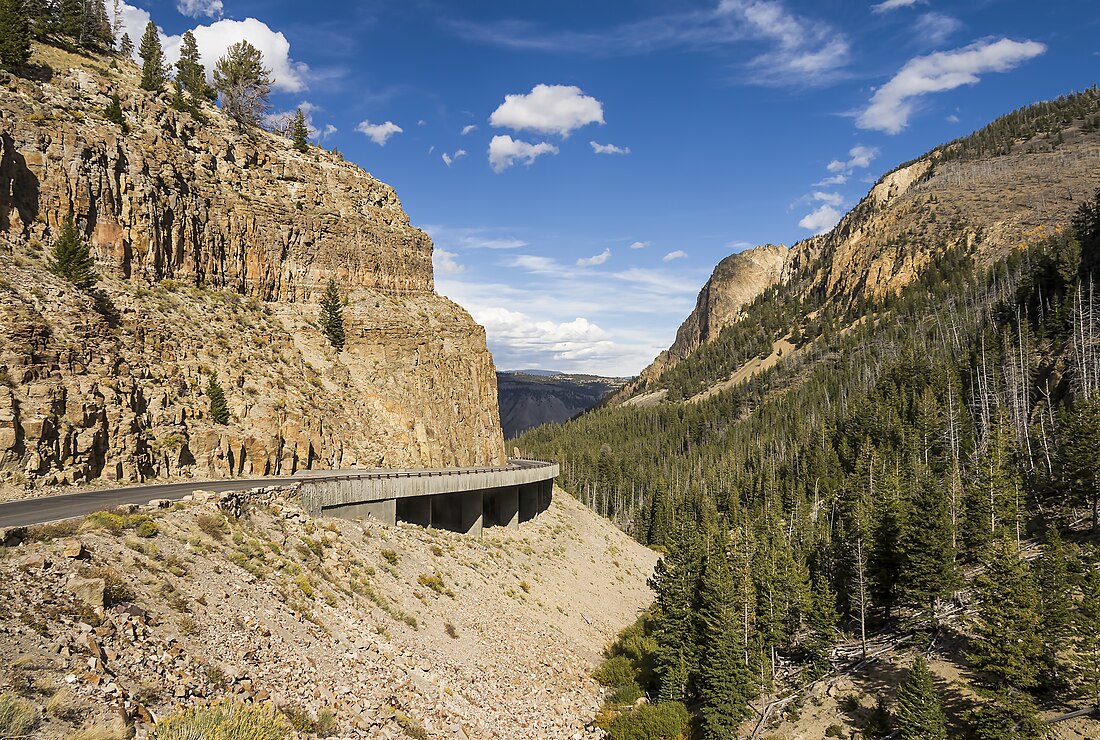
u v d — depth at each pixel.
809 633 48.72
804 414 155.12
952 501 54.69
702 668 34.22
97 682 12.34
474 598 36.22
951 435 84.81
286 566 24.16
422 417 59.22
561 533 66.38
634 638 43.78
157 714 12.70
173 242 47.53
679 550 50.81
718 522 93.94
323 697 17.64
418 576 33.75
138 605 15.98
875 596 47.41
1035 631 29.55
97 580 15.08
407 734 18.80
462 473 49.31
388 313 62.84
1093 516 52.22
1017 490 56.91
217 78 67.88
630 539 83.25
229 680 15.48
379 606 27.22
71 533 17.69
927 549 43.12
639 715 31.52
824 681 39.44
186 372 40.72
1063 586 33.44
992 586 30.52
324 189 65.56
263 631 18.84
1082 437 52.88
